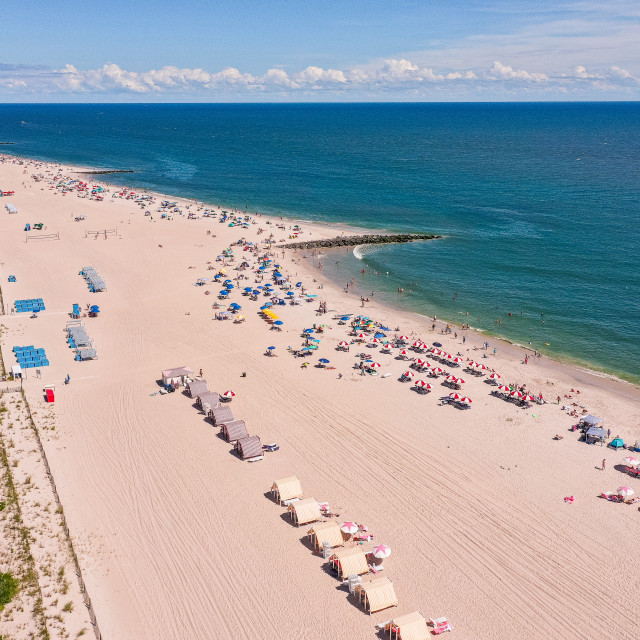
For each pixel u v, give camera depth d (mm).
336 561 36375
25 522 39719
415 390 60406
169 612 33406
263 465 47125
